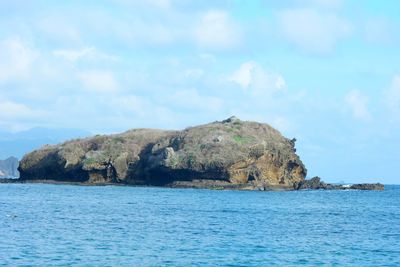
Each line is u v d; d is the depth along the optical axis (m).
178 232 61.97
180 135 193.25
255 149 180.12
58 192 143.38
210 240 56.41
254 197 139.50
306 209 104.88
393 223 78.81
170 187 178.00
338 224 76.19
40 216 76.06
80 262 43.59
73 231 60.22
